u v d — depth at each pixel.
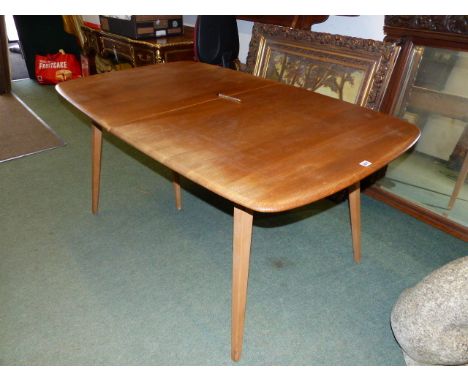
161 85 1.47
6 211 1.80
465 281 0.86
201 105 1.27
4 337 1.20
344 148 0.98
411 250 1.61
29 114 2.90
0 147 2.38
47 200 1.90
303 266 1.52
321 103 1.30
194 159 0.91
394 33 1.60
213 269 1.50
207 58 1.98
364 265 1.53
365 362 1.16
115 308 1.31
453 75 1.54
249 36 2.51
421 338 0.94
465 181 1.64
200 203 1.92
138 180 2.11
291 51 1.89
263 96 1.37
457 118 1.60
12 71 3.96
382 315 1.31
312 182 0.82
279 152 0.95
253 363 1.15
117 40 2.94
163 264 1.52
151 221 1.77
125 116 1.16
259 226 1.75
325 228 1.74
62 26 3.71
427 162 1.75
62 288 1.39
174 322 1.27
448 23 1.43
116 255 1.55
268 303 1.35
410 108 1.69
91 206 1.86
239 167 0.88
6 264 1.48
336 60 1.73
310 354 1.18
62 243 1.61
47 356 1.15
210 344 1.20
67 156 2.32
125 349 1.18
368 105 1.65
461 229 1.64
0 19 3.06
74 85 1.43
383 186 1.93
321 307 1.34
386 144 1.00
